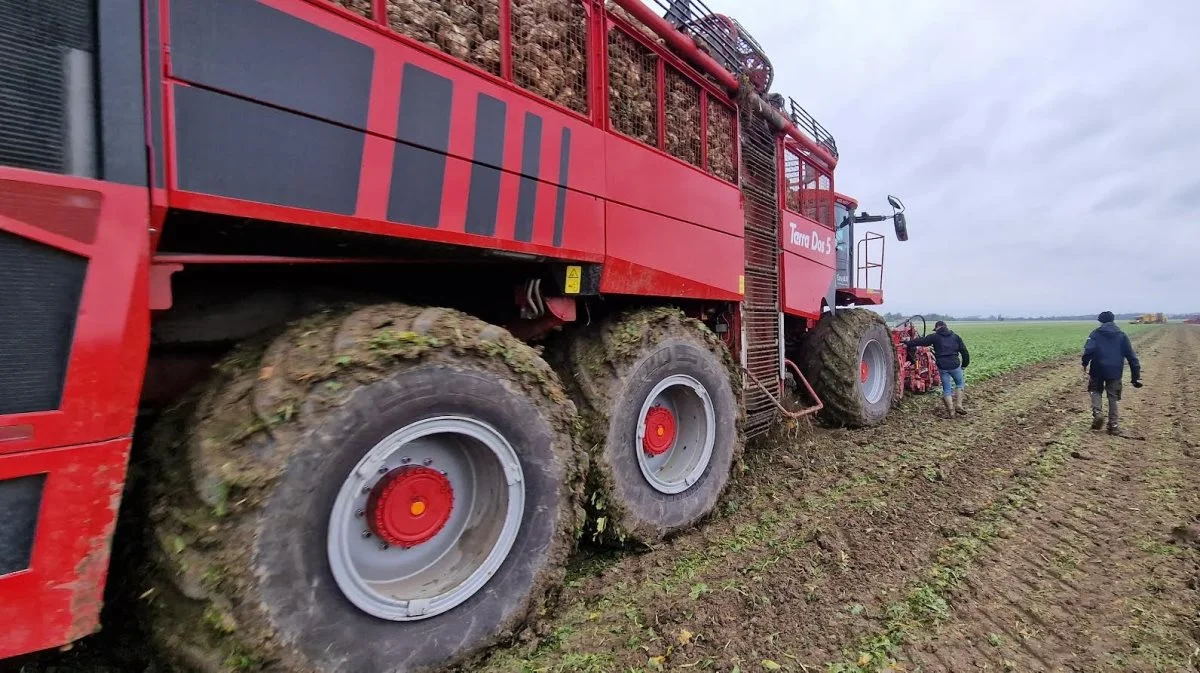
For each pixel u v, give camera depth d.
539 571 2.58
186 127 1.64
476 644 2.35
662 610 2.77
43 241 1.42
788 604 2.87
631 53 3.46
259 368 1.95
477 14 2.49
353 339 2.08
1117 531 3.99
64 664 2.10
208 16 1.68
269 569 1.79
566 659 2.39
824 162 6.65
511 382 2.46
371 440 2.02
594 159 3.08
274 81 1.81
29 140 1.41
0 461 1.39
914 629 2.71
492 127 2.50
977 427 7.43
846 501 4.37
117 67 1.53
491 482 2.49
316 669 1.90
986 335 50.44
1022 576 3.29
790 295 5.69
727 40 4.53
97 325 1.51
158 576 1.76
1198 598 3.07
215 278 2.23
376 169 2.08
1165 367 18.59
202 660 1.73
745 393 4.77
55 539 1.48
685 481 3.73
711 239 4.14
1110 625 2.82
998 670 2.46
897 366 8.66
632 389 3.34
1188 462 5.88
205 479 1.74
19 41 1.39
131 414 1.59
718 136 4.38
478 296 3.25
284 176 1.84
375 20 2.09
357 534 2.14
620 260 3.27
